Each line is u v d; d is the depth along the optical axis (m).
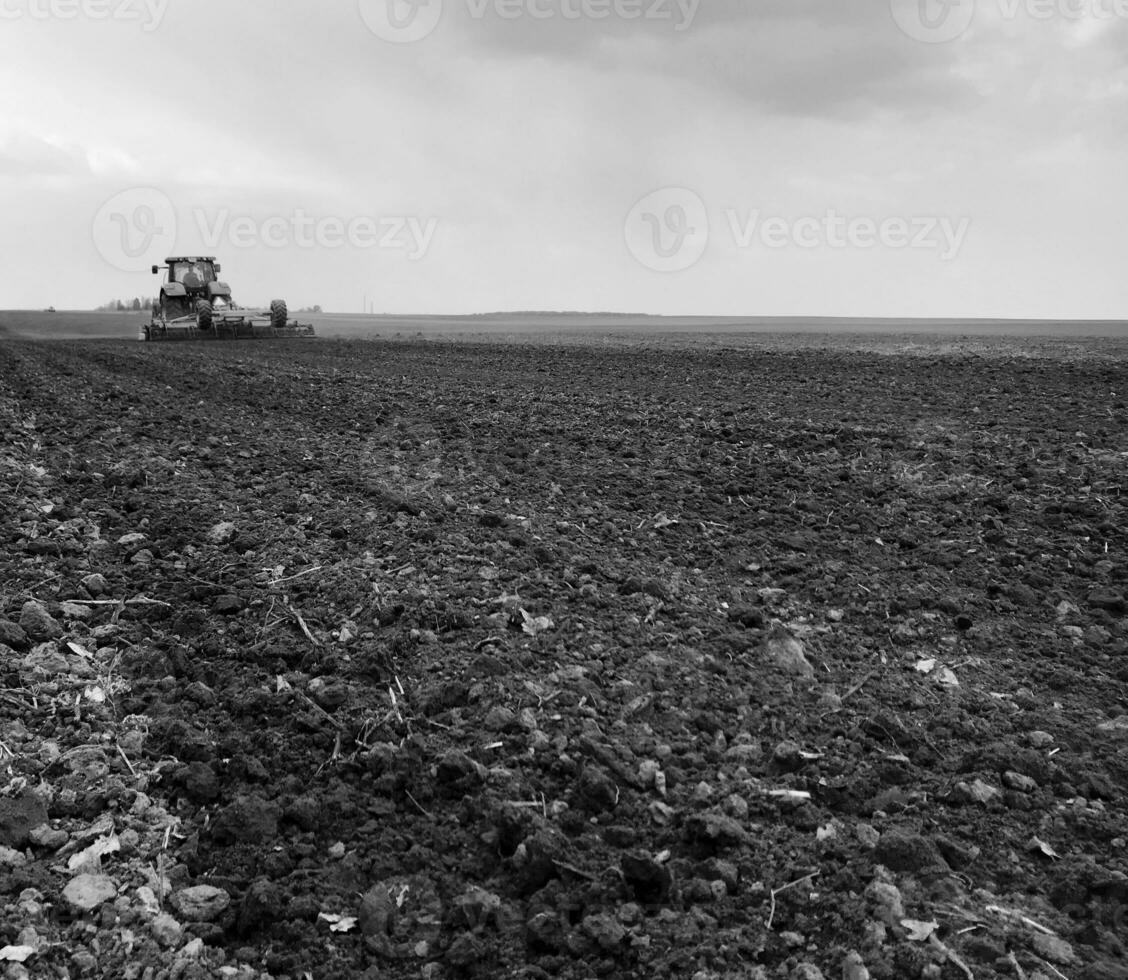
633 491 7.52
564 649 4.68
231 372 17.39
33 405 11.86
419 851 3.37
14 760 3.80
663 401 12.48
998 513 6.81
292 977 2.91
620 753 3.83
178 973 2.89
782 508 7.05
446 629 4.87
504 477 7.93
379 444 9.43
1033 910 3.08
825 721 4.14
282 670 4.54
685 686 4.40
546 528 6.50
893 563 5.95
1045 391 12.73
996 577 5.69
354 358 22.41
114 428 10.03
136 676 4.52
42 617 4.88
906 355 20.17
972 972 2.82
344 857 3.38
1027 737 4.02
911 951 2.88
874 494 7.34
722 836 3.37
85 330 49.97
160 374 16.75
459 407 12.00
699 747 3.95
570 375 16.83
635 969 2.89
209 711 4.20
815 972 2.82
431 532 6.20
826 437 9.34
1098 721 4.17
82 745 3.95
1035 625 5.10
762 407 11.72
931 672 4.59
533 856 3.25
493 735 3.94
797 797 3.60
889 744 3.99
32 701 4.23
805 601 5.41
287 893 3.21
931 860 3.26
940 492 7.31
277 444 9.39
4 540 5.97
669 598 5.33
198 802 3.68
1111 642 4.89
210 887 3.23
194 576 5.60
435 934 3.05
